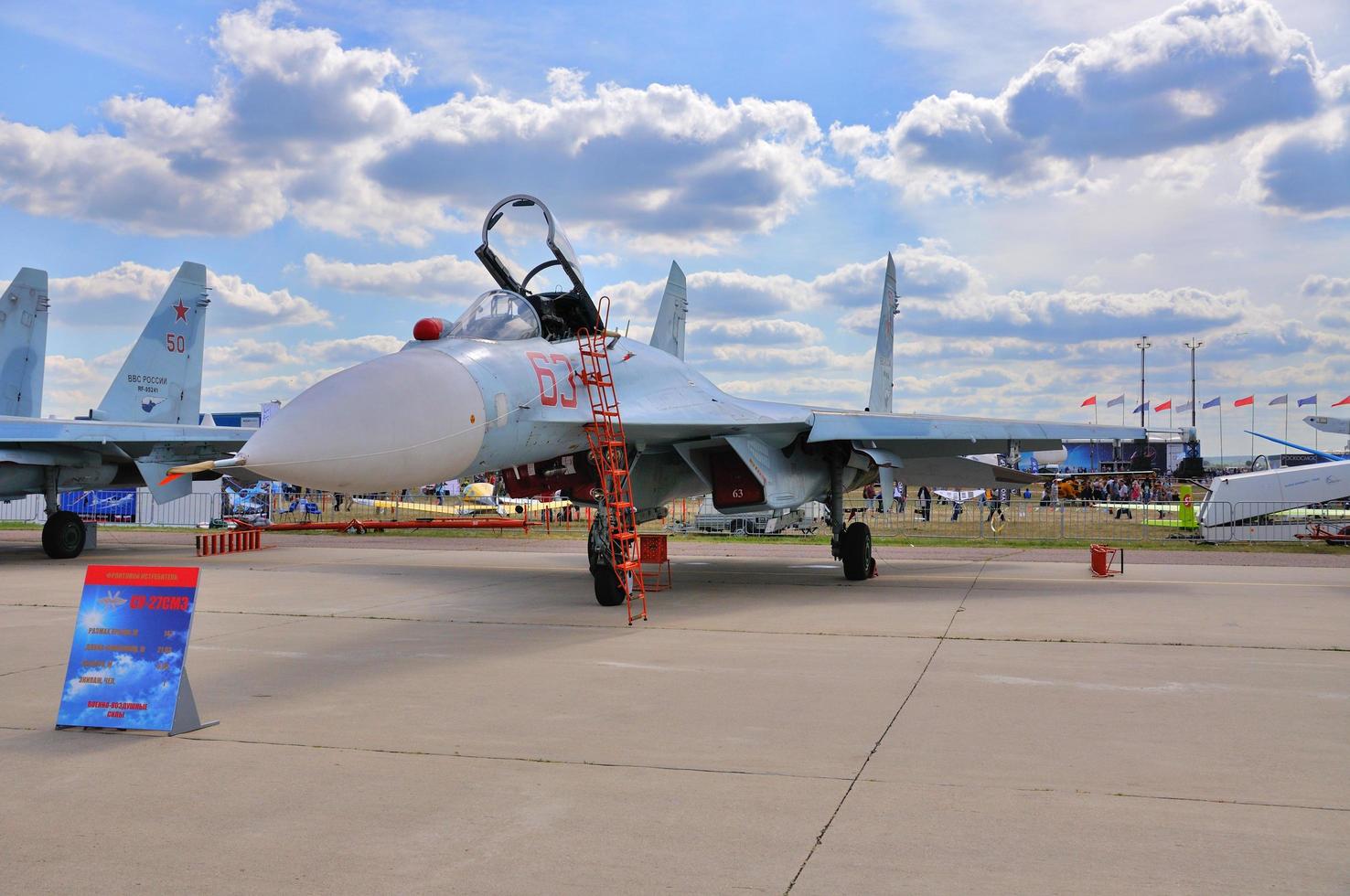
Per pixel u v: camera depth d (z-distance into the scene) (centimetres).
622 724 584
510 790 461
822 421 1266
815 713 609
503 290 1103
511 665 779
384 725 586
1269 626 974
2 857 381
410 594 1277
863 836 398
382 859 376
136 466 1897
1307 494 2391
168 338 2114
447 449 880
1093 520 3519
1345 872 360
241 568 1670
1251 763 498
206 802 446
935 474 1720
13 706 644
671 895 343
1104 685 692
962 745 533
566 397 1056
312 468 790
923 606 1134
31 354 1902
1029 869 364
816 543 2370
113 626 593
